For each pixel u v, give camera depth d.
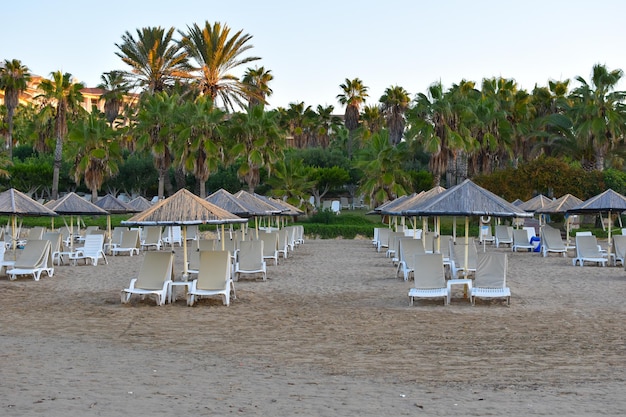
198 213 14.05
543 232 25.91
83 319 12.02
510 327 10.97
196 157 40.81
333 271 20.27
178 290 15.78
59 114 47.34
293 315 12.40
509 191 41.59
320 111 75.62
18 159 57.97
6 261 19.38
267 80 63.22
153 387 7.03
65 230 30.00
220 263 13.94
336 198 64.00
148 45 51.00
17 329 10.98
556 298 14.28
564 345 9.51
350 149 67.94
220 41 49.78
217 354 9.02
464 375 7.71
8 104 54.59
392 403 6.38
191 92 50.22
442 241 21.23
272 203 30.02
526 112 49.69
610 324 11.16
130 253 26.28
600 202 23.52
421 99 39.50
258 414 5.96
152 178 56.56
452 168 42.06
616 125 44.00
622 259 21.34
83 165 42.03
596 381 7.33
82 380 7.32
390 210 19.81
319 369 8.08
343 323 11.51
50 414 5.84
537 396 6.64
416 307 13.23
